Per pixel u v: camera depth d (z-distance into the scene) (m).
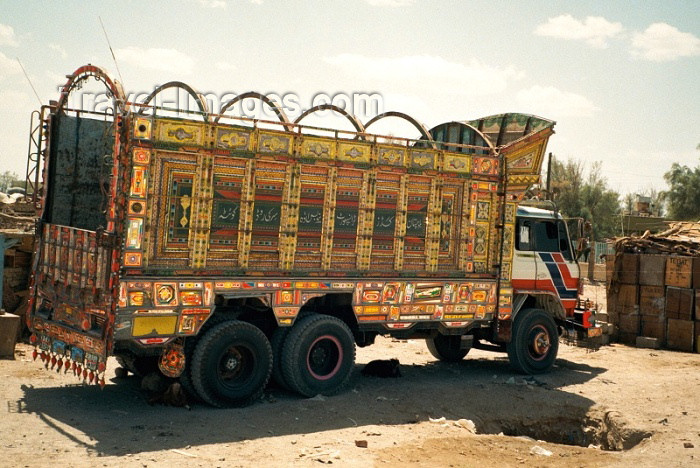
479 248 10.34
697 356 13.54
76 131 9.07
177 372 7.73
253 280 8.21
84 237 7.61
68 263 7.93
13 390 8.16
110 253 7.21
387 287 9.38
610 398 9.73
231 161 8.02
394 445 7.01
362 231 9.11
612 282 15.38
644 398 9.75
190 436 6.82
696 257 14.23
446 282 9.97
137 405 7.87
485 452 7.06
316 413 8.04
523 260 11.26
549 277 11.59
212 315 8.23
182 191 7.70
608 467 6.79
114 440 6.52
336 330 8.94
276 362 8.68
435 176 9.76
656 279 14.68
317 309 9.52
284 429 7.34
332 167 8.78
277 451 6.53
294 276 8.55
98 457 6.00
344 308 9.45
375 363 10.55
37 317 8.48
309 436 7.13
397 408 8.59
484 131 12.02
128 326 7.32
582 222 11.88
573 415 9.27
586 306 12.38
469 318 10.30
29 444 6.22
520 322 11.08
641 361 12.88
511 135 11.52
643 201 34.41
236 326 8.07
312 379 8.73
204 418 7.52
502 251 10.53
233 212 8.08
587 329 12.04
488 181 10.33
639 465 6.89
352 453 6.61
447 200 9.99
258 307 8.57
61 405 7.64
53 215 8.89
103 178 8.28
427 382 10.25
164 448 6.39
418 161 9.55
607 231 52.88
